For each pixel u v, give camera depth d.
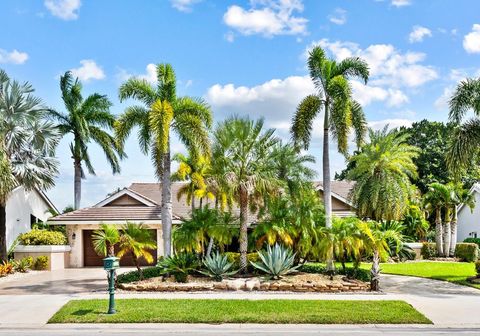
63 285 19.02
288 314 12.56
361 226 17.39
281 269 17.97
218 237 19.86
